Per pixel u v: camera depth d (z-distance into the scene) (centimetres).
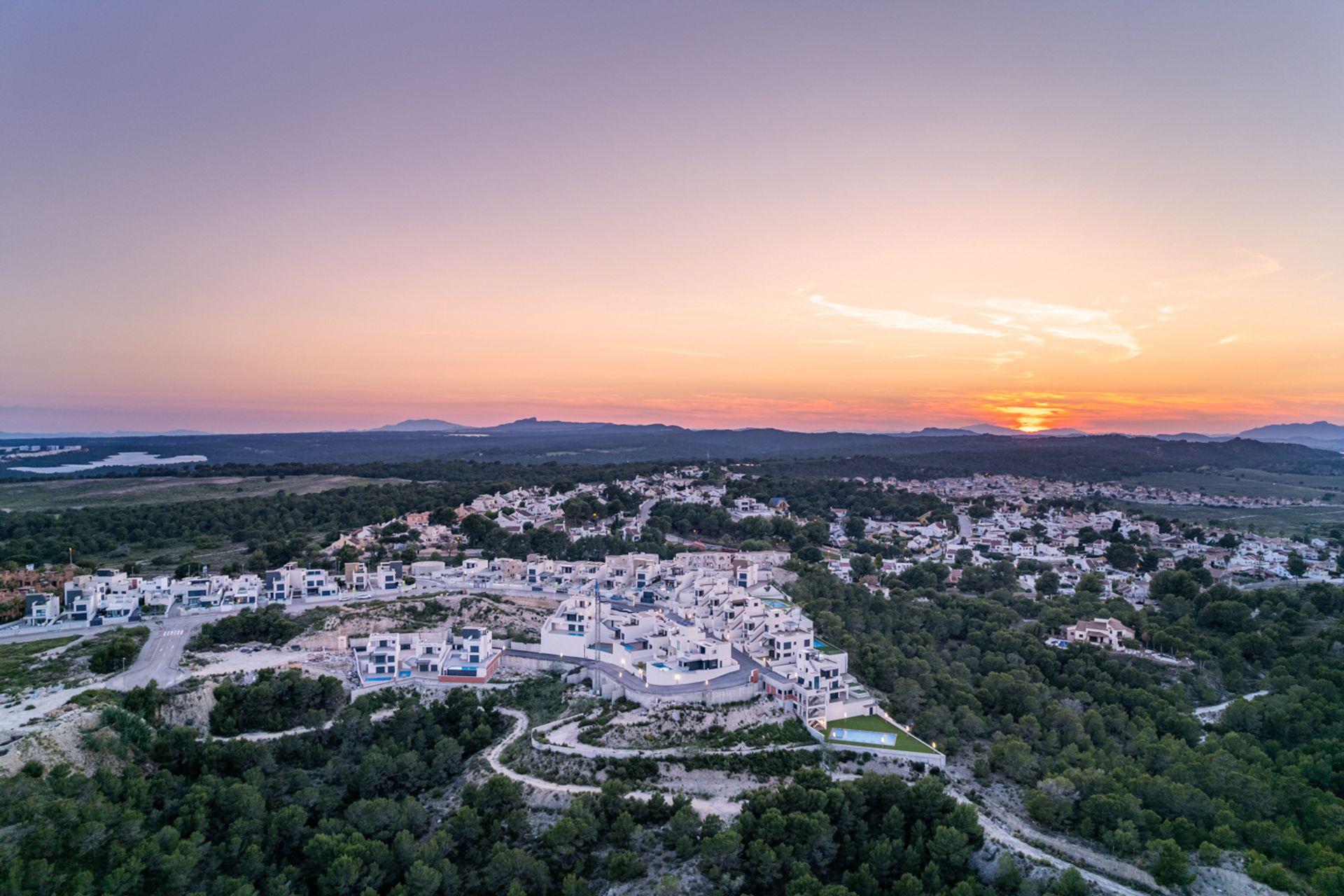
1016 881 11131
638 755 13638
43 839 9688
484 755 14388
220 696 14900
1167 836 12000
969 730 15700
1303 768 14075
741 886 11038
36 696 13925
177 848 10388
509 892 10594
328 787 13375
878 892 11062
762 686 16025
